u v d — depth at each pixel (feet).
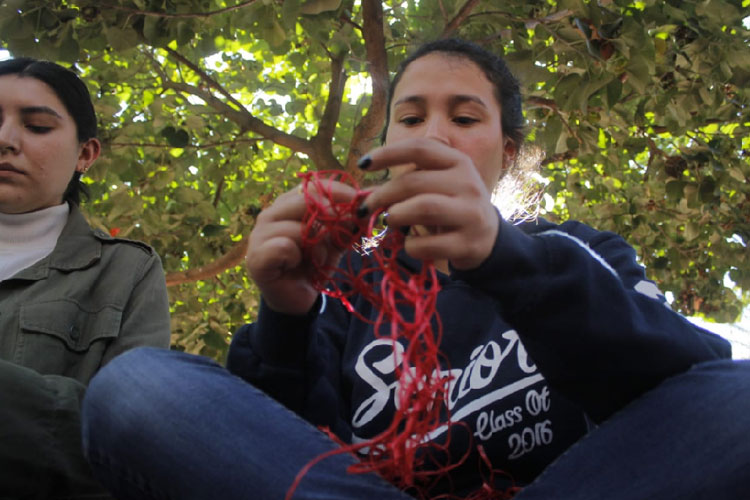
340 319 5.54
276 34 14.29
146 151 18.15
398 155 3.41
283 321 4.27
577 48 12.23
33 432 4.79
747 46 13.57
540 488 3.52
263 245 3.91
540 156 7.38
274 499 3.30
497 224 3.55
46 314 6.26
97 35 13.74
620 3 13.37
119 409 3.64
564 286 3.58
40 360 6.08
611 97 12.49
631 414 3.62
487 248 3.50
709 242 19.38
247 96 20.86
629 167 20.62
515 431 4.58
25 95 6.89
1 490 4.65
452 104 5.36
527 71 12.37
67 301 6.39
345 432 4.89
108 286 6.66
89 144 7.55
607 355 3.64
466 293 5.26
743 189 17.42
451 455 4.55
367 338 5.26
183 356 3.95
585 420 4.54
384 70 14.69
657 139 20.29
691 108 14.64
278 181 19.33
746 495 3.31
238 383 3.77
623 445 3.51
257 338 4.39
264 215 4.02
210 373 3.80
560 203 21.70
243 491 3.34
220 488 3.37
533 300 3.58
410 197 3.43
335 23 15.47
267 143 20.52
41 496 4.81
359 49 16.74
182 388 3.63
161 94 17.83
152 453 3.51
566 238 3.82
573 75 12.49
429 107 5.39
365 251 5.80
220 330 19.53
